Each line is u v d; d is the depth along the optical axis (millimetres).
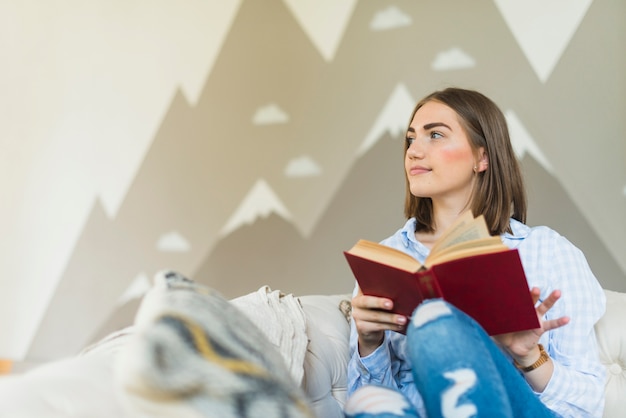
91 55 3334
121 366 515
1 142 3420
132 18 3289
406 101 2889
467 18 2811
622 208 2621
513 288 905
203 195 3170
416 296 966
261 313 1113
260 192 3090
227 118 3148
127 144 3281
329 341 1326
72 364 682
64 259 3334
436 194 1354
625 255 2617
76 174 3340
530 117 2729
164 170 3230
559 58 2701
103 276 3283
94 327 3277
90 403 589
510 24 2758
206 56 3188
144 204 3248
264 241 3066
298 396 617
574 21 2684
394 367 1297
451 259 912
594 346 1205
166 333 541
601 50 2650
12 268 3383
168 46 3242
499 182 1355
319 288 2986
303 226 3021
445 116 1348
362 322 1104
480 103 1368
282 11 3082
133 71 3283
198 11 3205
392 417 786
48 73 3381
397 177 2893
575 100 2680
